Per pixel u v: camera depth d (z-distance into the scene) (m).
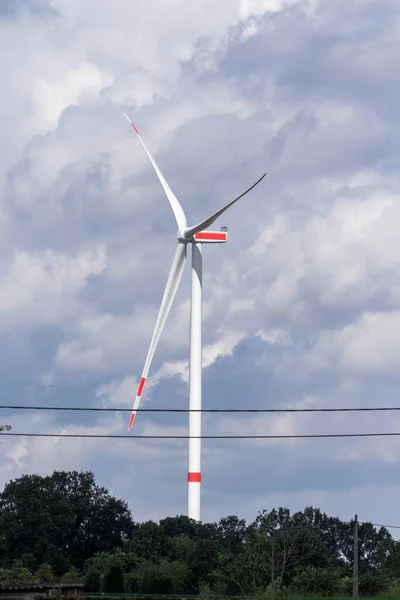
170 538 138.50
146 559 127.38
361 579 95.94
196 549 126.00
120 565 114.88
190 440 137.12
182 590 110.25
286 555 112.00
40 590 75.12
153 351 125.12
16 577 133.25
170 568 112.38
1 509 164.00
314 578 85.75
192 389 136.88
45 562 153.38
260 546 113.00
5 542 157.00
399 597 76.31
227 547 148.12
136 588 108.00
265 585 108.31
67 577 126.50
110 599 76.81
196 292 136.38
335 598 78.31
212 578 111.31
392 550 158.88
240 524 161.62
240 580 109.44
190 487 137.38
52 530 159.62
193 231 122.81
